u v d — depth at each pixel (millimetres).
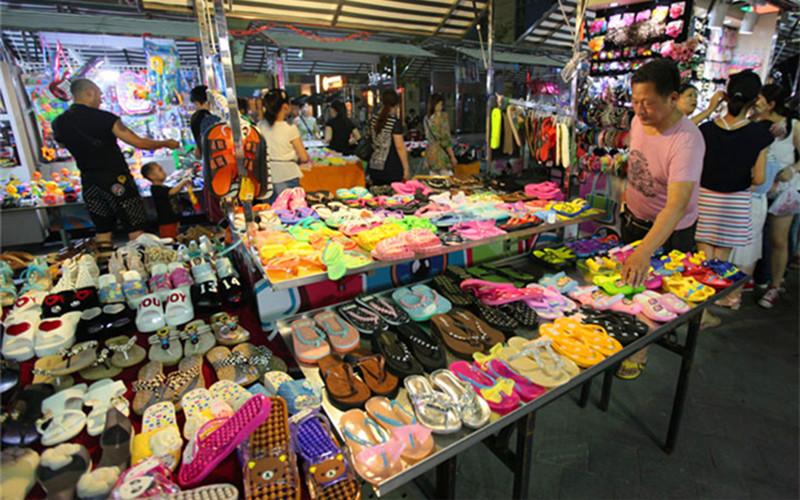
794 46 6363
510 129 3098
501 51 6109
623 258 2109
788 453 2100
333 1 3787
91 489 906
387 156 4145
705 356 2912
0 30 3744
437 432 1123
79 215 4598
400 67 7320
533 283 2033
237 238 2053
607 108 3186
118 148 3406
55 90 4566
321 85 7266
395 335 1582
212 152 1549
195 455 1028
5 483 901
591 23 3314
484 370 1392
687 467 2020
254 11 3799
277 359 1543
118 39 4371
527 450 1335
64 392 1261
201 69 4691
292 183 3398
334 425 1181
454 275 2146
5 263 2184
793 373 2723
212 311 1866
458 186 2998
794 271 4301
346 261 1615
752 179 2885
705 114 3258
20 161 4793
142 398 1306
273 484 964
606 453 2102
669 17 2932
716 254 3062
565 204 2508
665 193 2098
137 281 1904
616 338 1555
